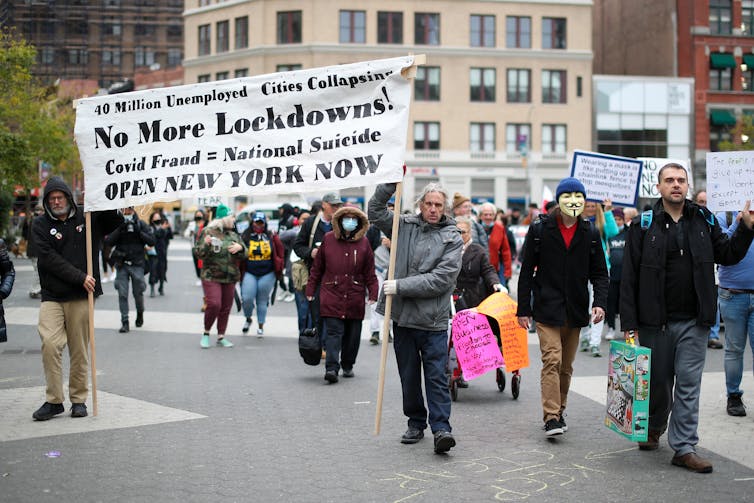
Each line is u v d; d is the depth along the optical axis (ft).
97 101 25.34
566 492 17.81
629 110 195.62
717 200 24.52
